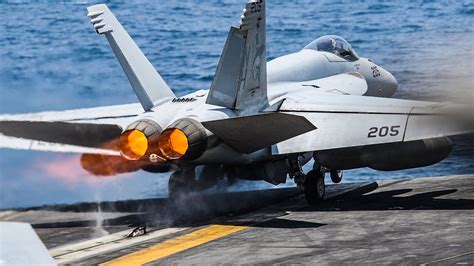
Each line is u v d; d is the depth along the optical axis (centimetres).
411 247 5522
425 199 7275
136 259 5606
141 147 6606
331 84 8462
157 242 6125
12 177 10125
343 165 7275
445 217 6425
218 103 6862
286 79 8200
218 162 6869
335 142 6838
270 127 6350
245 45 6725
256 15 6694
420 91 17475
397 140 6656
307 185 7431
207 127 6397
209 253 5672
